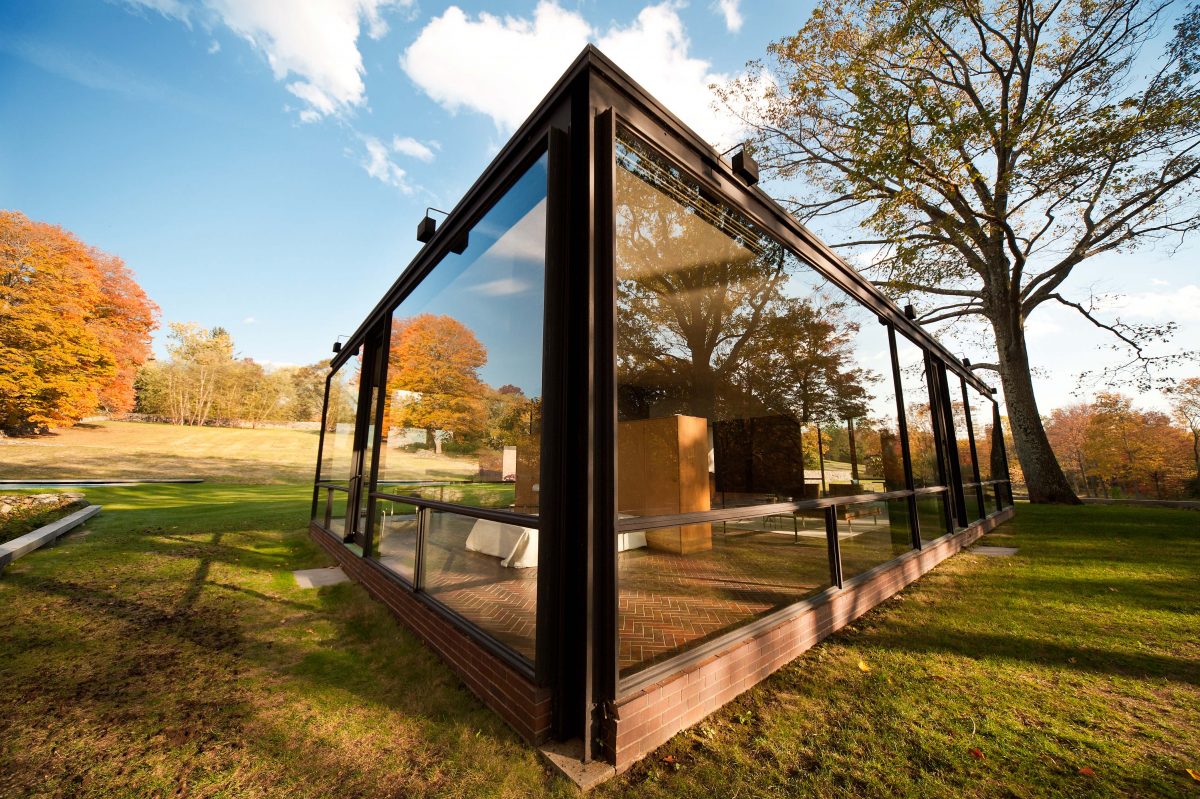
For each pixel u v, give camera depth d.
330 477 7.35
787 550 5.60
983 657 3.09
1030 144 10.12
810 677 2.83
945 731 2.28
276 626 3.64
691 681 2.34
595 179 2.38
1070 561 5.67
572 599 2.20
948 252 13.94
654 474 4.80
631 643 2.89
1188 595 4.29
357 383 6.36
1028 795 1.85
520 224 2.99
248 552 6.13
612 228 2.30
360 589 4.53
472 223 3.72
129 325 29.28
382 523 4.88
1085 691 2.64
